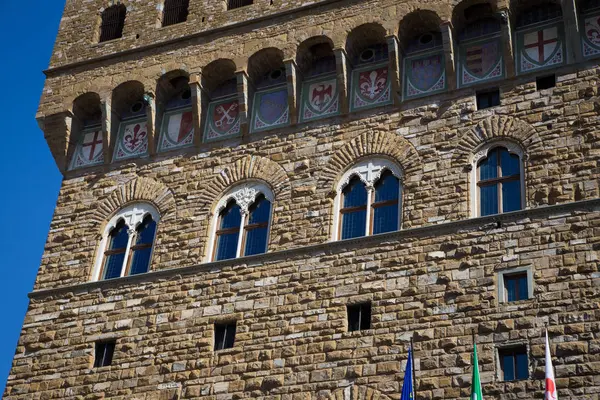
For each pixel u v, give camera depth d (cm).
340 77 4553
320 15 4703
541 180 3994
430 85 4441
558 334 3631
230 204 4572
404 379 3712
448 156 4225
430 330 3828
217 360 4125
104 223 4784
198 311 4291
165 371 4194
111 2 5397
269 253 4278
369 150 4384
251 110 4753
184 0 5253
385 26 4512
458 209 4072
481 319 3772
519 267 3828
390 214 4222
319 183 4403
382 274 4034
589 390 3494
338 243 4175
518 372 3638
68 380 4359
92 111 5147
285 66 4656
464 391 3662
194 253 4469
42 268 4762
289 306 4125
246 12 4916
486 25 4475
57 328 4528
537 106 4178
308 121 4591
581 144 4016
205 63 4834
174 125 4912
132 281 4500
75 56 5219
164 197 4706
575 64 4209
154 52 5016
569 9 4244
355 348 3909
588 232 3797
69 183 4975
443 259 3962
